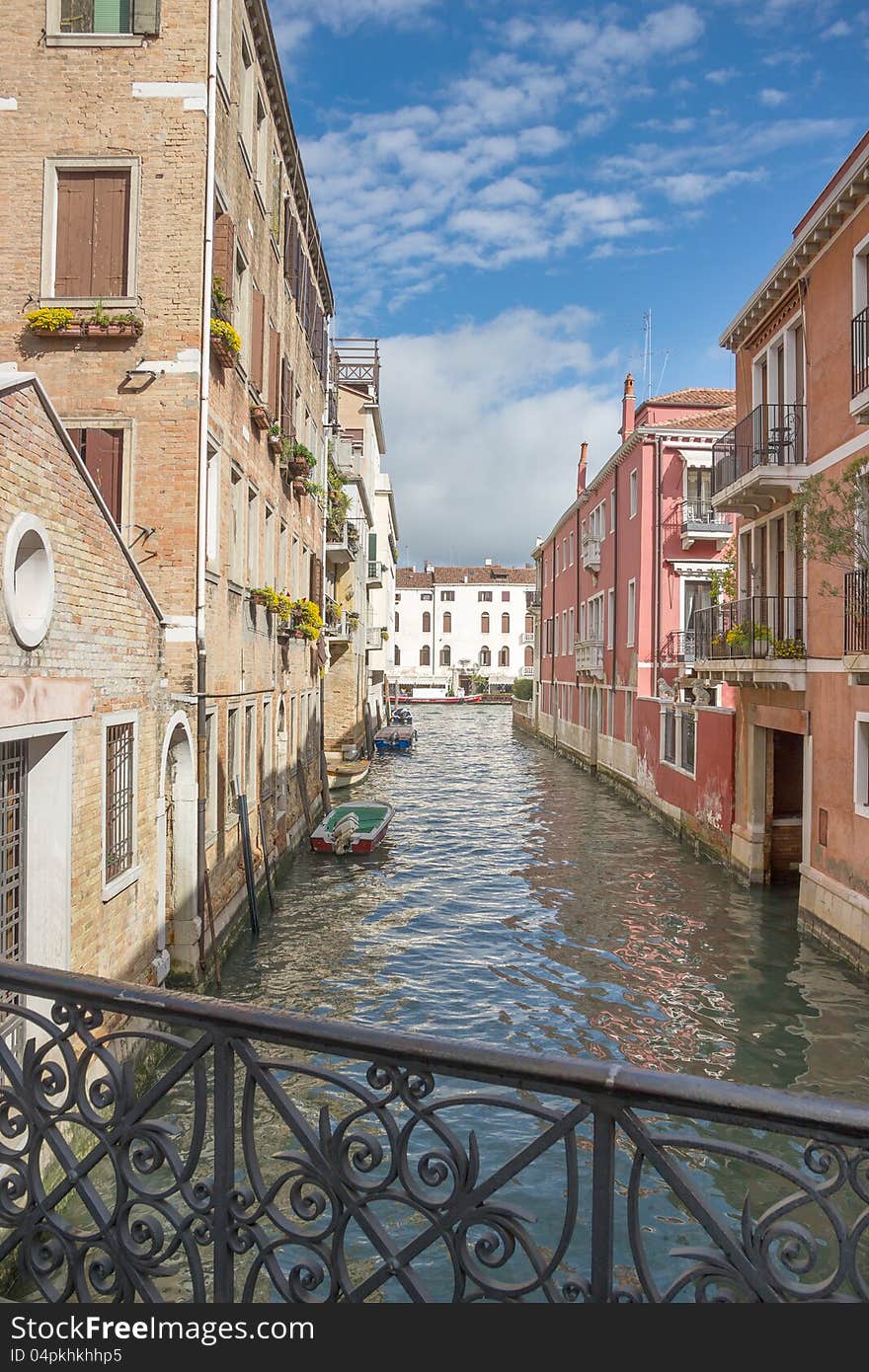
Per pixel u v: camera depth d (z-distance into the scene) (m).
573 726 36.41
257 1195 2.03
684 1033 9.23
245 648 13.48
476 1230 5.86
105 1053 2.18
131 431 10.27
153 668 8.69
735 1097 1.61
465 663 82.38
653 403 26.05
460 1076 1.82
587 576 34.41
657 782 22.22
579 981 10.80
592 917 13.58
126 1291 2.17
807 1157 1.59
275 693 16.34
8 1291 4.59
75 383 10.34
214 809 11.29
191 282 10.33
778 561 14.77
